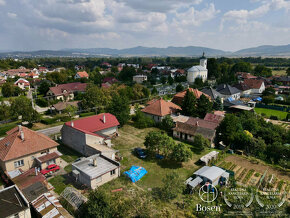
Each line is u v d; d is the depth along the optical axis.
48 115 73.44
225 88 99.00
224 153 45.28
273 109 87.38
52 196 28.20
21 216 24.06
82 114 70.38
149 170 38.19
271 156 44.44
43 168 36.66
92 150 40.94
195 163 41.19
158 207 28.36
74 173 34.19
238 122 52.69
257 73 186.00
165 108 64.25
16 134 38.94
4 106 63.34
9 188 27.48
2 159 34.22
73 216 25.67
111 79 141.88
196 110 65.44
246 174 37.78
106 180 33.88
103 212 24.05
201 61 159.38
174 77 171.75
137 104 73.50
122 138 52.56
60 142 50.03
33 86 128.12
